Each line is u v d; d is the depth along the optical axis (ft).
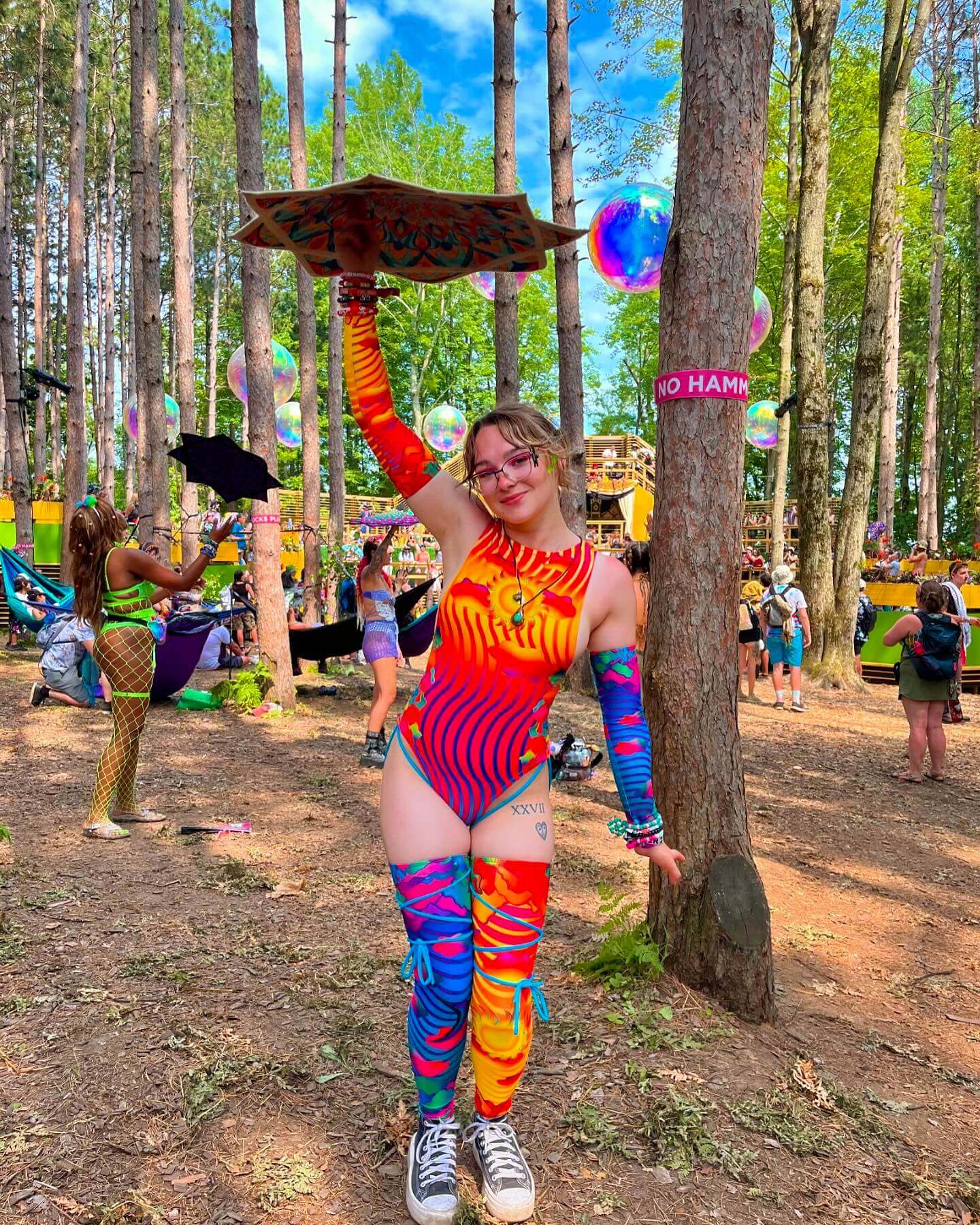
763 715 34.24
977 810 21.77
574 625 6.35
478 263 7.61
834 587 42.39
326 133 110.93
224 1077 8.41
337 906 13.12
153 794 19.39
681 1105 8.21
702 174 9.86
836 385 113.50
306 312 44.50
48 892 13.10
